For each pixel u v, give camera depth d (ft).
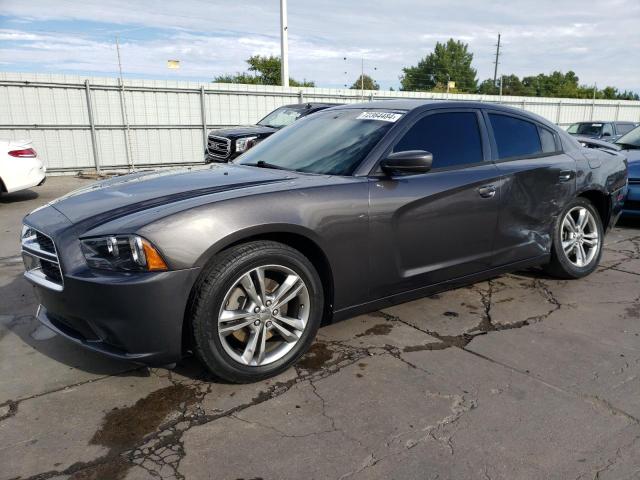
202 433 7.95
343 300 10.27
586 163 14.61
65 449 7.59
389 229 10.47
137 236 8.08
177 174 11.30
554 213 13.83
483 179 11.94
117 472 7.13
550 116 84.02
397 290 11.02
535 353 10.56
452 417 8.34
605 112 91.40
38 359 10.37
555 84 322.14
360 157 10.77
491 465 7.22
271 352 9.54
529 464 7.23
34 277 9.40
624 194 16.06
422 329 11.70
